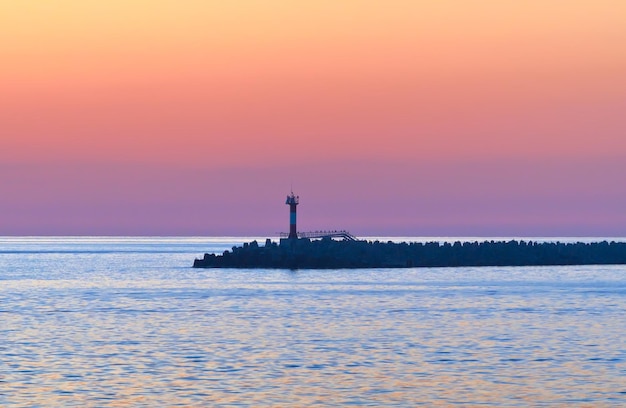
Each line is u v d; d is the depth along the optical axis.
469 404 132.12
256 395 136.62
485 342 186.00
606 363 161.88
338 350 176.12
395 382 145.62
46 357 168.62
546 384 144.38
